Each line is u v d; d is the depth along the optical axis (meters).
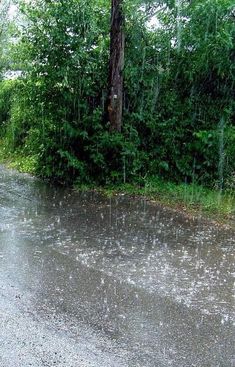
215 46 8.37
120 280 4.76
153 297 4.41
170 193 8.11
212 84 8.89
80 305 4.23
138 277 4.84
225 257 5.42
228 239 6.02
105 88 8.81
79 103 8.66
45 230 6.25
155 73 8.91
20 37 8.90
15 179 9.27
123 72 8.60
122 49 8.52
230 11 8.48
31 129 9.48
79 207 7.37
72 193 8.25
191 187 8.38
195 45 8.73
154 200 7.80
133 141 8.70
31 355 3.47
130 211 7.20
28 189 8.47
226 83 8.80
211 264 5.21
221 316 4.09
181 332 3.82
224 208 7.30
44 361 3.40
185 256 5.43
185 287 4.62
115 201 7.75
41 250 5.54
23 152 11.04
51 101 8.80
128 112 8.97
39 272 4.91
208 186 8.48
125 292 4.50
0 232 6.13
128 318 4.02
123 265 5.14
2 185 8.74
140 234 6.17
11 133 11.56
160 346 3.62
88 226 6.45
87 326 3.88
